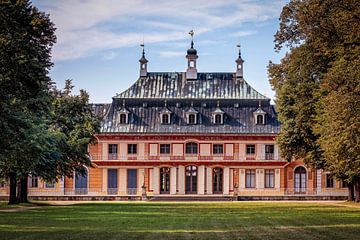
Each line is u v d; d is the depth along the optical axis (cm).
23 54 4466
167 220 4462
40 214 5203
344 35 4425
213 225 3962
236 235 3247
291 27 5256
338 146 4506
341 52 4447
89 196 9906
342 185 10312
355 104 4231
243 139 10394
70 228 3691
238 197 9806
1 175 6569
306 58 5362
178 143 10425
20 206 6831
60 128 7788
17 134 4653
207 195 10044
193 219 4588
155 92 10719
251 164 10362
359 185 8088
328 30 4653
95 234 3272
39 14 4869
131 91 10750
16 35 4459
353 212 5616
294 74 6362
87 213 5409
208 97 10619
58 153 6862
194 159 10394
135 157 10419
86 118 8069
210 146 10412
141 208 6550
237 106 10569
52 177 7031
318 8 4600
